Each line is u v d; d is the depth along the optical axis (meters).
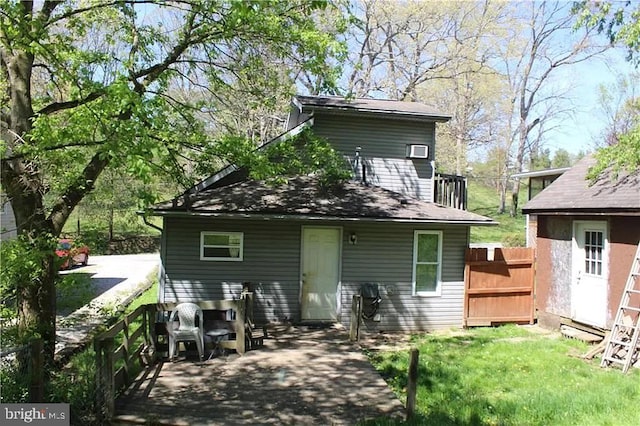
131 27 9.84
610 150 11.12
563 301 12.16
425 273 12.69
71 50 8.07
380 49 32.06
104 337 6.18
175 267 11.51
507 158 41.78
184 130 10.06
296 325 11.70
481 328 12.73
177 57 9.88
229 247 11.76
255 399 6.78
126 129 6.73
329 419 6.16
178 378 7.55
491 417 6.36
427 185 14.39
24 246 6.71
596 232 11.36
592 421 6.12
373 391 7.20
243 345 9.02
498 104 39.94
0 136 7.41
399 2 30.41
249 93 12.41
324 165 12.23
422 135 14.38
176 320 9.28
